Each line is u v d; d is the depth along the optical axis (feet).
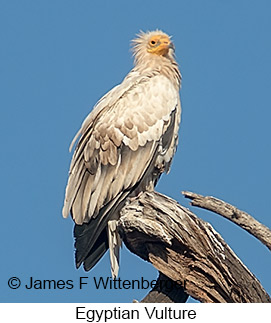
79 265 42.22
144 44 49.08
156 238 36.04
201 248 35.45
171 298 37.29
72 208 43.55
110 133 44.27
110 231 42.50
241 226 35.91
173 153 45.78
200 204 36.22
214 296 35.73
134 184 43.78
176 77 48.26
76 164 44.73
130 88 45.91
